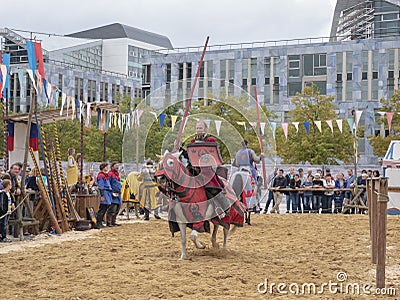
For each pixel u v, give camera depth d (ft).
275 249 36.55
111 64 296.51
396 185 71.36
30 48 42.68
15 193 42.78
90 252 35.37
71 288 24.18
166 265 29.84
